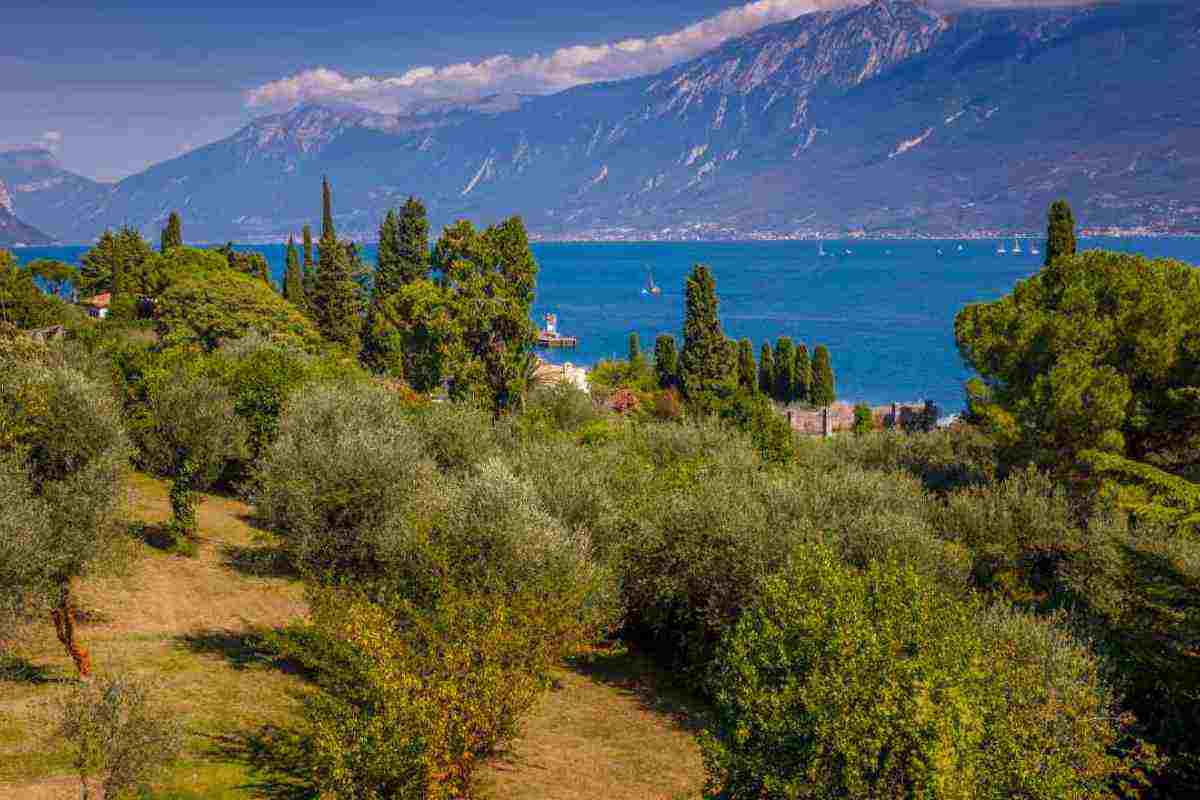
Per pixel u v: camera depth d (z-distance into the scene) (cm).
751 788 1941
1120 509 3366
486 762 2544
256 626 3466
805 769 1814
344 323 10625
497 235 6688
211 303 8338
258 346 6562
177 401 4362
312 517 2955
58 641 3062
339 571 2931
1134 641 2691
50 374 3177
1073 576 3172
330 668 2211
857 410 8925
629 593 3603
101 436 3102
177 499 4300
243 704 2738
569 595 2800
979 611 2533
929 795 1639
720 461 4459
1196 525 3008
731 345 9631
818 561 2344
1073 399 3962
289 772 2327
